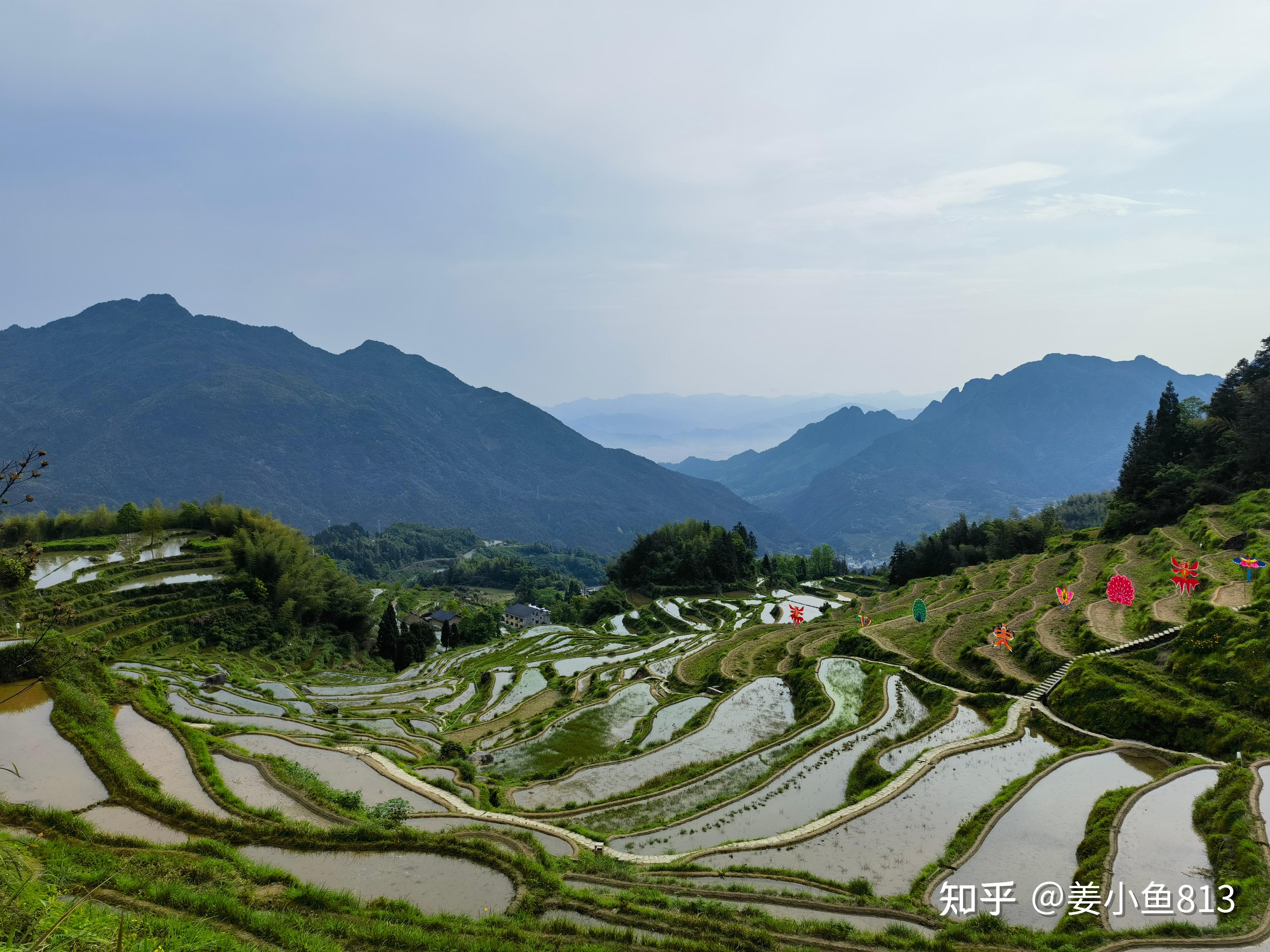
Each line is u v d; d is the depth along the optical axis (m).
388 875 22.09
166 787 28.83
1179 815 26.36
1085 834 26.23
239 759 32.59
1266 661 33.19
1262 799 25.12
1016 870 24.20
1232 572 49.44
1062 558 79.06
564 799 33.41
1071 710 37.94
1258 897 20.09
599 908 20.50
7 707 33.97
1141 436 97.00
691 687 55.91
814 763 36.06
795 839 27.11
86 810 25.42
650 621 100.25
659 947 18.47
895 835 27.36
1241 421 81.06
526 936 18.30
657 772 36.84
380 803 29.81
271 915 17.53
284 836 24.12
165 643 66.50
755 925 20.41
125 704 38.16
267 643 76.44
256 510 103.50
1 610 55.31
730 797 32.41
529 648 85.94
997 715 39.78
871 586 132.00
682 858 26.11
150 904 17.14
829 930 20.11
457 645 117.12
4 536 84.25
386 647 95.94
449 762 37.69
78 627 62.34
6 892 13.80
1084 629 46.31
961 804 29.73
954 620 58.84
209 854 22.09
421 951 16.95
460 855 23.28
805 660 55.84
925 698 45.19
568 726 46.72
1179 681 36.34
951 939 20.11
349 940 17.27
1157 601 48.41
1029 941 19.75
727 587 125.12
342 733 43.56
